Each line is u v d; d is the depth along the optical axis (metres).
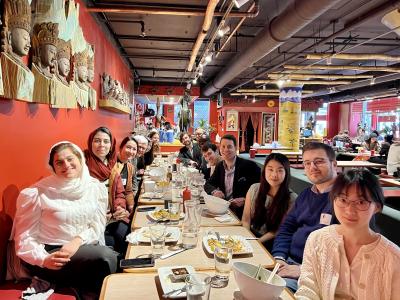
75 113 3.66
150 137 7.50
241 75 13.55
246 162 3.54
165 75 12.66
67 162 2.15
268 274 1.37
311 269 1.50
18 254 1.93
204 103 19.19
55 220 2.09
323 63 10.81
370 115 18.92
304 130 18.03
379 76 11.12
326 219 1.98
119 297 1.31
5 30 1.83
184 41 7.53
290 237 2.23
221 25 4.98
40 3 2.34
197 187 3.30
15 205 2.20
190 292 1.17
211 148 4.82
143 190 3.62
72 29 3.00
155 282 1.45
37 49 2.36
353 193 1.36
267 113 18.16
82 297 1.96
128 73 9.75
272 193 2.59
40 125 2.65
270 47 5.79
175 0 4.82
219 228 2.28
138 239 1.95
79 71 3.40
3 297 1.81
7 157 2.08
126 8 4.45
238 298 1.29
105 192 2.45
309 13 4.13
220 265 1.47
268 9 5.95
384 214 3.50
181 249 1.85
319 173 2.08
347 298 1.38
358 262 1.36
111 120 6.23
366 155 9.47
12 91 1.93
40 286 1.90
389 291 1.28
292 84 12.20
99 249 2.03
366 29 7.20
